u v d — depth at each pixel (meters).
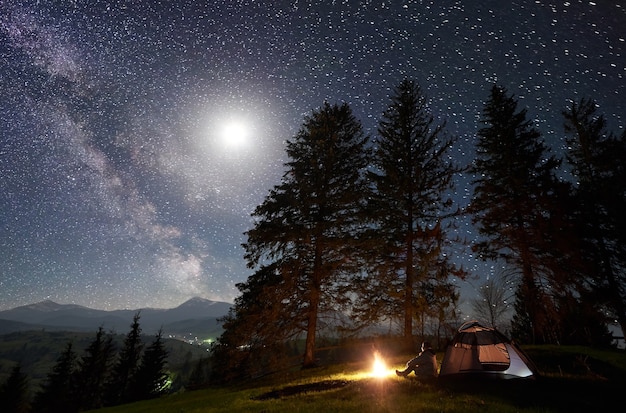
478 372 9.88
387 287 18.69
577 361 13.66
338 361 18.84
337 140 22.25
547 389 8.61
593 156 22.52
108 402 44.97
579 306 18.80
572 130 24.25
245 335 17.86
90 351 50.31
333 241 18.86
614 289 19.03
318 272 18.91
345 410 7.45
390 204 20.62
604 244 19.92
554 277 18.30
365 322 18.19
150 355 45.75
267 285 18.80
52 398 47.56
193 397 17.06
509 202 20.47
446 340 17.86
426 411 6.72
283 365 17.75
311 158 21.28
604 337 21.55
